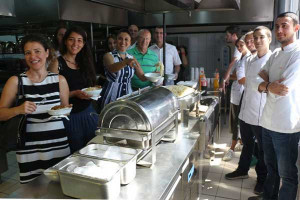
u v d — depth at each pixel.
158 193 1.40
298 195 2.55
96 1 1.83
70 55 2.44
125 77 2.94
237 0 2.77
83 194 1.31
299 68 2.01
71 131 2.39
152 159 1.66
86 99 2.47
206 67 5.83
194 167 2.28
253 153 3.36
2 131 1.79
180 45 5.66
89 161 1.47
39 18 3.76
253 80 2.41
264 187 2.59
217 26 5.47
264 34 2.58
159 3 2.57
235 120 3.77
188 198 2.12
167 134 2.07
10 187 3.21
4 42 4.42
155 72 2.90
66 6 3.75
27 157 1.93
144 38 3.21
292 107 2.11
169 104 1.95
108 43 4.23
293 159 2.20
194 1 2.65
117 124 1.70
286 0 4.68
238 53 3.85
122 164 1.41
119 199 1.35
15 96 1.88
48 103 1.93
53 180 1.48
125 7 2.17
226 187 3.05
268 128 2.26
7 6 2.33
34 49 1.81
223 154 3.89
